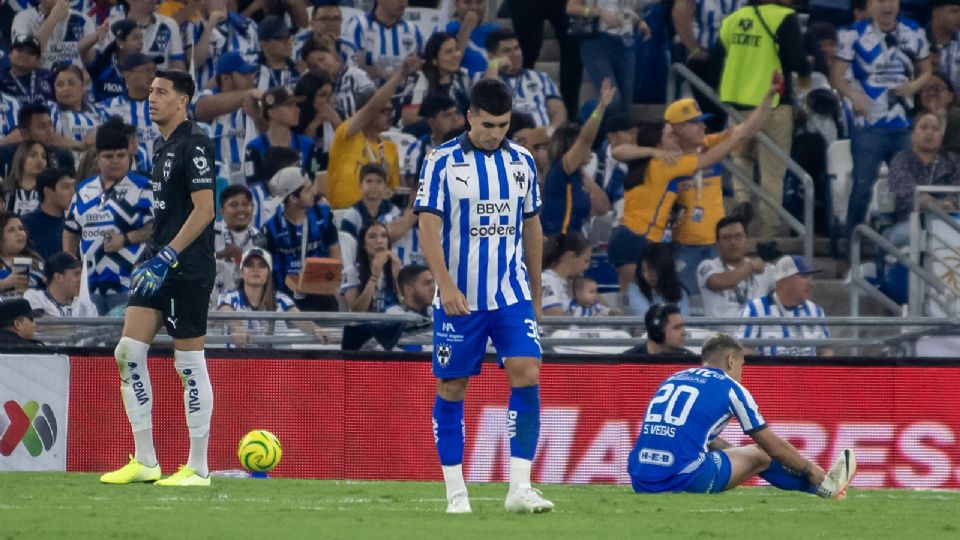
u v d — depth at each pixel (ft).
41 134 139.44
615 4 156.56
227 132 147.95
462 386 70.44
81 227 132.26
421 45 159.02
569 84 159.74
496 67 148.15
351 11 156.76
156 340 109.60
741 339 111.86
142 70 145.69
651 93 163.32
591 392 106.93
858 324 107.96
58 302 125.90
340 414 107.04
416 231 139.64
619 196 148.05
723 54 157.28
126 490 83.30
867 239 157.89
